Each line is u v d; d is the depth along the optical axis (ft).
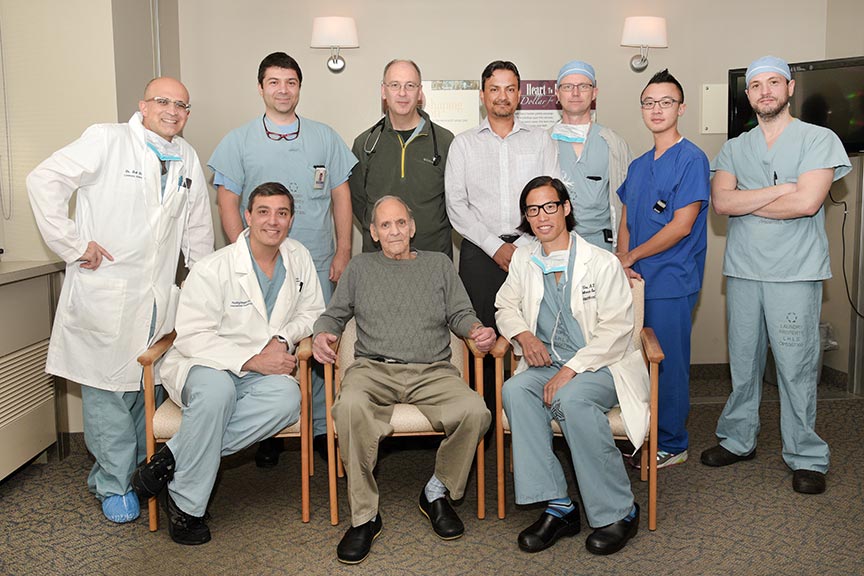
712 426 12.44
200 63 14.05
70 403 11.50
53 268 10.85
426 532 8.79
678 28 14.61
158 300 9.36
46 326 10.86
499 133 10.94
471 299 10.89
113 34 11.09
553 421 8.66
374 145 11.19
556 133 11.07
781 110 9.75
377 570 7.92
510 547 8.40
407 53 14.30
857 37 13.79
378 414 8.59
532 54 14.43
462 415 8.41
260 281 9.36
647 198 10.40
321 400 10.93
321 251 10.94
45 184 8.69
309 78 14.25
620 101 14.65
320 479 10.42
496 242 10.52
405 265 9.48
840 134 12.94
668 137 10.38
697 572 7.78
